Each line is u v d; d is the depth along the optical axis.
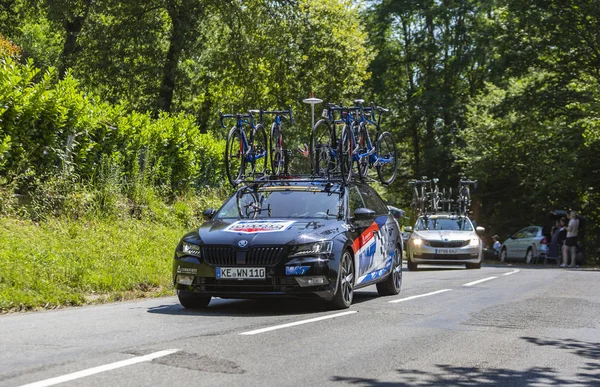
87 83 36.03
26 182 15.34
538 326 9.07
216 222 10.98
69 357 6.18
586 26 35.81
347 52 40.28
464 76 55.12
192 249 10.20
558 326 9.13
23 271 11.21
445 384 5.73
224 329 8.12
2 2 41.00
